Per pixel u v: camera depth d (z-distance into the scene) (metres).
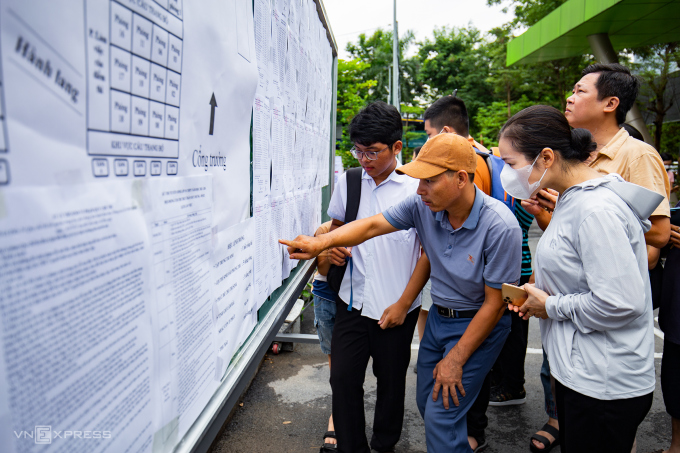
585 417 1.62
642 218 1.57
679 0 10.29
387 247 2.27
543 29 14.08
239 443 2.78
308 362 3.91
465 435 2.02
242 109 1.30
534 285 1.85
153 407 0.82
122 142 0.70
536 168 1.72
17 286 0.51
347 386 2.30
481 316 1.89
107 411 0.68
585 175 1.69
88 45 0.62
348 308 2.34
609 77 2.39
